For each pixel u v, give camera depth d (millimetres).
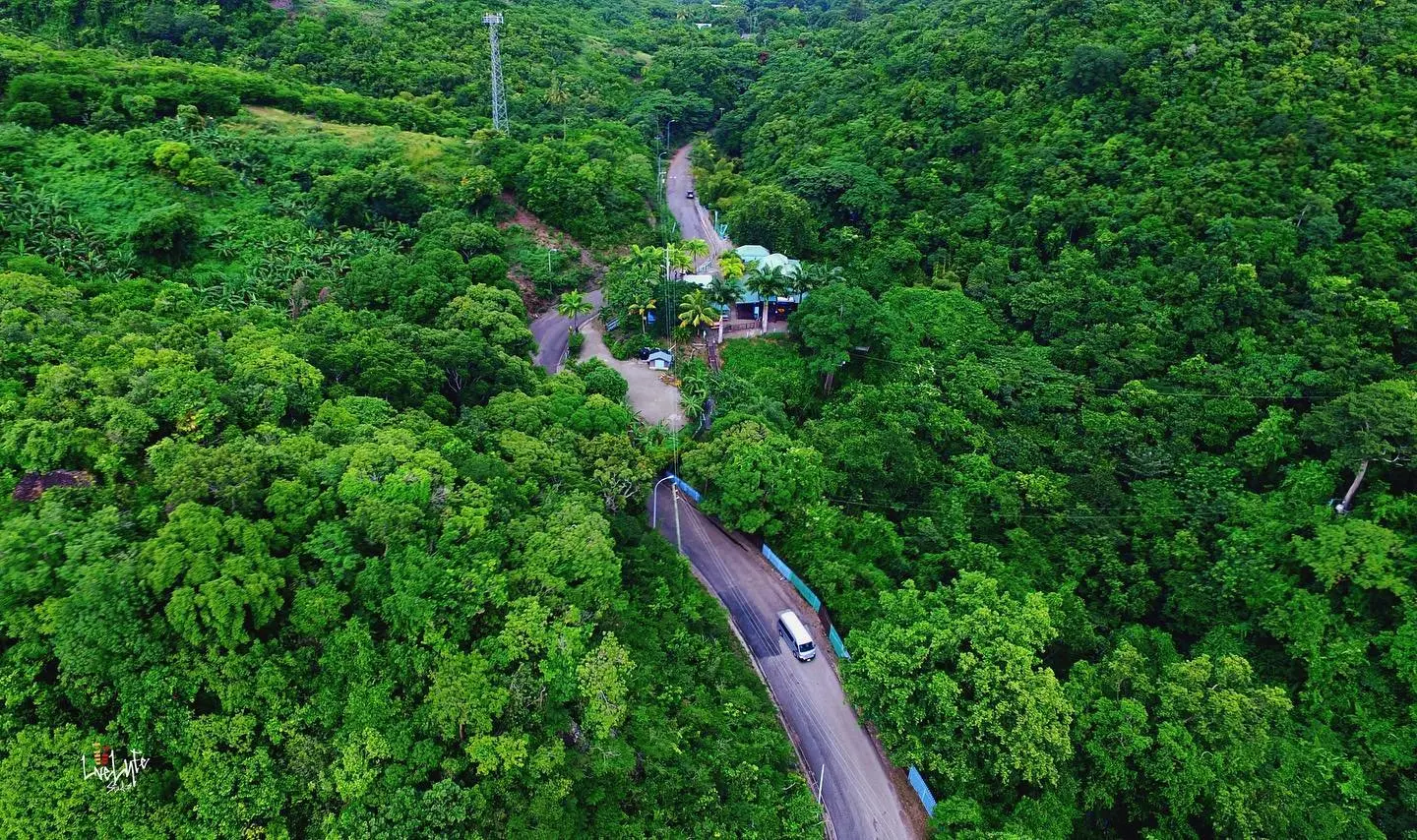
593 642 40656
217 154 96375
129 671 31547
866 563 56719
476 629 37969
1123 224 87438
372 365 57250
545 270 100875
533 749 34781
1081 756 42094
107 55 110000
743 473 58344
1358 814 44781
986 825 38688
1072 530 65000
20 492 37250
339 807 32625
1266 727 43281
